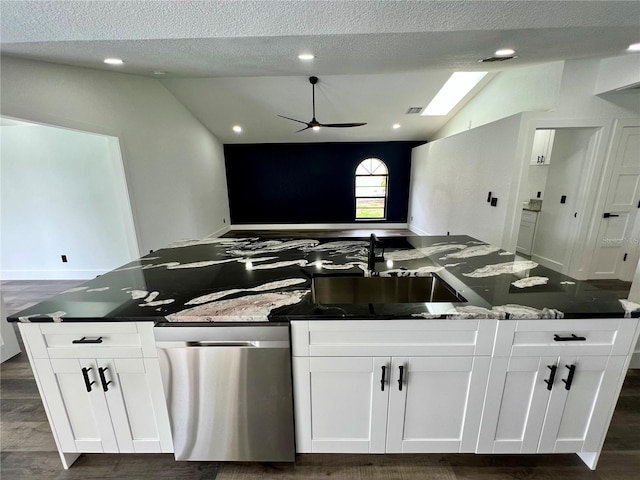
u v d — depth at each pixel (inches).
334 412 51.4
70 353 48.3
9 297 141.9
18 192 151.8
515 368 47.6
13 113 86.4
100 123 120.0
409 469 55.4
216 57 96.3
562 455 57.5
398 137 278.2
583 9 58.9
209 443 52.9
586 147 132.6
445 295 57.4
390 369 48.2
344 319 45.4
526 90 140.2
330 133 263.7
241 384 48.7
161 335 46.0
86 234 157.5
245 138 274.7
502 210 135.3
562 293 50.6
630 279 142.3
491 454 57.7
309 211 307.9
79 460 58.1
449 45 82.3
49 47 76.2
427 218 242.7
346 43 79.2
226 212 296.5
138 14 58.8
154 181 160.1
